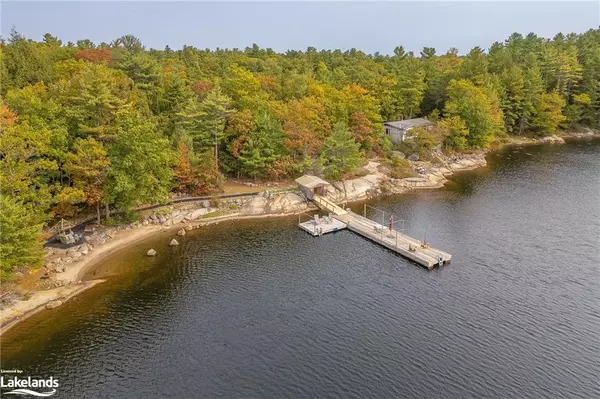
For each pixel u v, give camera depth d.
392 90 123.38
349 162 87.19
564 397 34.56
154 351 40.12
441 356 39.25
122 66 89.50
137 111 68.19
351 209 79.44
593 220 71.88
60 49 116.06
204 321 44.78
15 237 45.22
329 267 56.72
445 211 77.56
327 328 43.50
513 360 38.69
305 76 116.81
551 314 45.44
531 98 138.88
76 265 55.34
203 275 54.38
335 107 99.12
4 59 79.12
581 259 57.84
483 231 67.88
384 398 34.53
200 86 99.06
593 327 43.19
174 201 73.81
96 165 58.69
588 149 127.00
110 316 45.44
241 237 66.62
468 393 35.00
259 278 53.69
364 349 40.31
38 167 55.38
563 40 188.12
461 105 115.50
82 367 38.00
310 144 86.44
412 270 55.66
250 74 99.12
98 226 64.81
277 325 44.09
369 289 50.94
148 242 64.06
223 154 85.62
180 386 35.91
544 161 113.31
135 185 62.84
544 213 75.50
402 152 107.81
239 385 36.00
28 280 50.56
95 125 64.00
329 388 35.66
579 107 147.00
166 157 66.06
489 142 119.19
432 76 142.00
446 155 111.06
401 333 42.56
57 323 44.09
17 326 43.38
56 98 67.75
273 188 82.94
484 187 91.75
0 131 52.97
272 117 89.31
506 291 50.06
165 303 48.03
